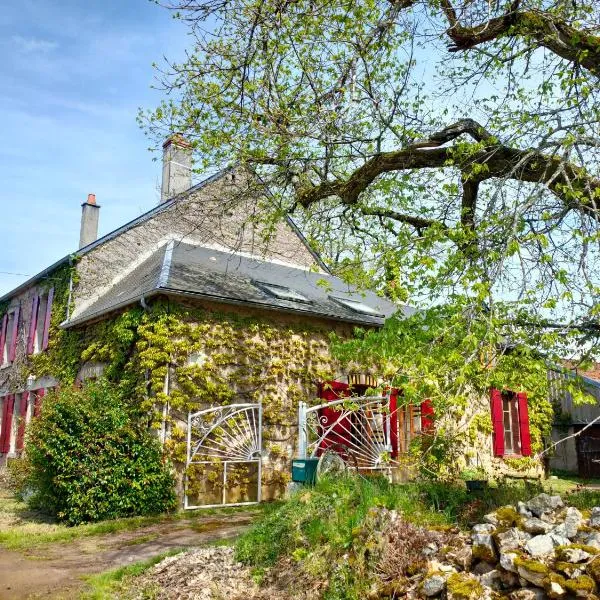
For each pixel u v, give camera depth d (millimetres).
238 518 8617
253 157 8828
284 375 11328
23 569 5961
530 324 5617
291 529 5383
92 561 6270
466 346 4688
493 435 14172
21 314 16156
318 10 7242
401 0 6812
